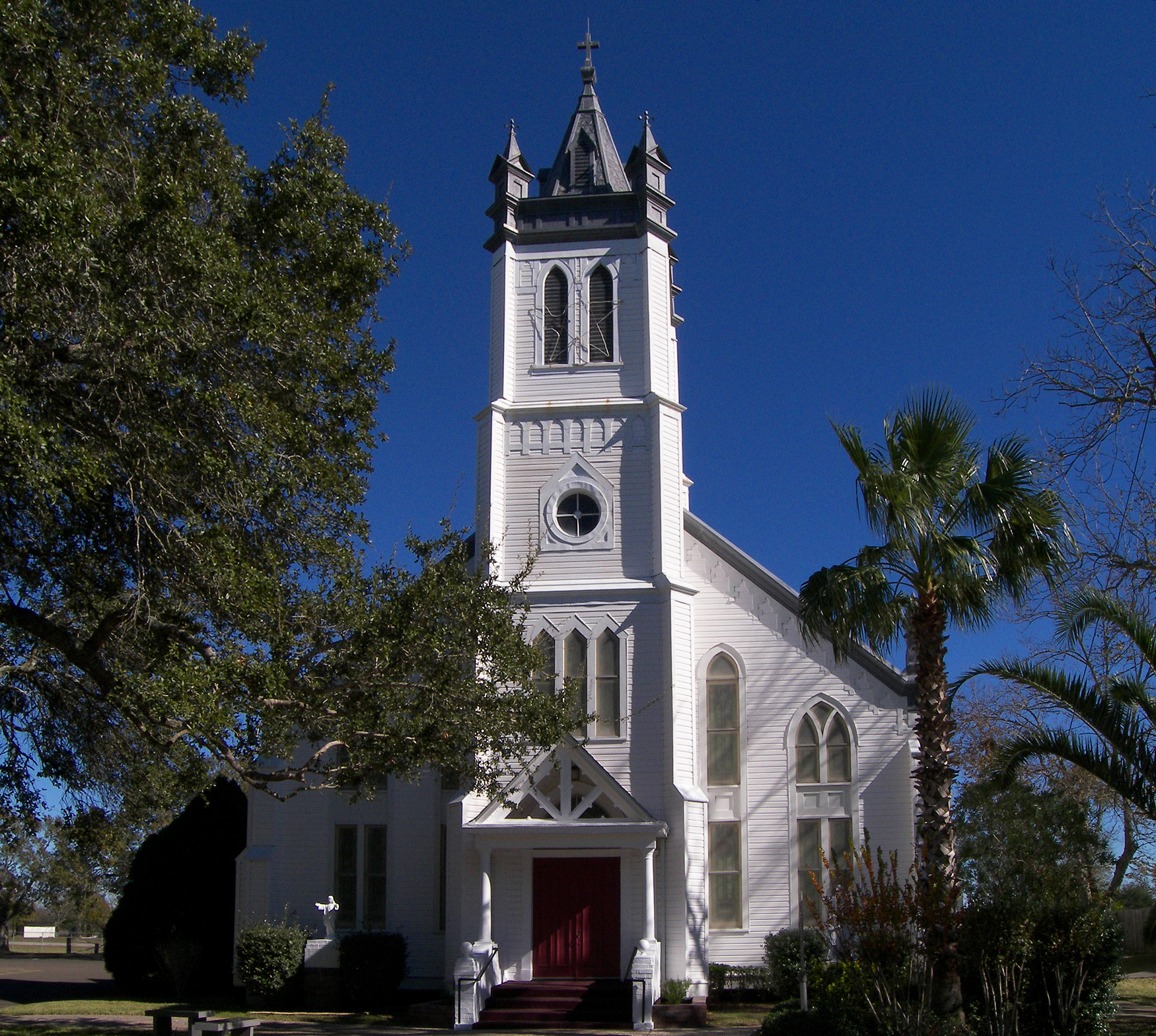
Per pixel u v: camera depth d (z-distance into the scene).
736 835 26.25
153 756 18.95
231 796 30.72
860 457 19.17
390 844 27.27
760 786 26.41
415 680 18.25
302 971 26.17
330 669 16.61
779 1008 20.38
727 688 27.08
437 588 17.47
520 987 23.98
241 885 27.44
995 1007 17.30
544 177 31.72
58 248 12.64
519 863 25.41
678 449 27.89
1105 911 18.75
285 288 16.20
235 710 14.48
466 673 18.67
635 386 28.28
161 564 15.65
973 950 17.69
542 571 27.16
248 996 26.11
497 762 19.81
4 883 59.47
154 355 14.31
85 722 18.47
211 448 15.16
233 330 14.97
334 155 18.28
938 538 18.38
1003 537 18.42
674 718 25.61
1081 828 22.33
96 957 61.34
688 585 26.67
